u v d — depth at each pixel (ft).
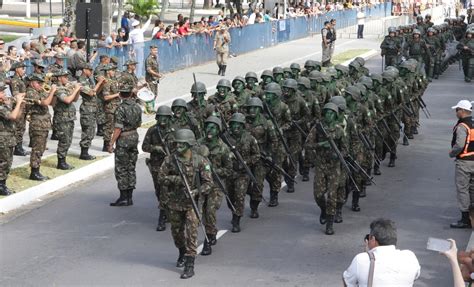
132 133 53.93
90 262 43.19
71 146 71.36
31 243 46.32
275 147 51.62
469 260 28.68
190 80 113.39
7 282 40.04
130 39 112.98
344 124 49.24
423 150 74.08
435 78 124.77
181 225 41.16
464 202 49.39
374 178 63.26
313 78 64.64
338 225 50.52
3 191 54.39
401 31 120.88
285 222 51.11
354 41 179.22
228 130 48.88
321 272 41.86
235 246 46.09
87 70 65.98
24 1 258.78
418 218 52.24
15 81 67.77
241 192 48.16
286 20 171.73
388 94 64.39
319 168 48.55
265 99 55.16
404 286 26.81
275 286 39.70
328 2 213.66
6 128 53.62
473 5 261.65
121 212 53.16
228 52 129.59
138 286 39.65
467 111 49.67
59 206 54.34
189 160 40.34
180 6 265.75
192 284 39.96
